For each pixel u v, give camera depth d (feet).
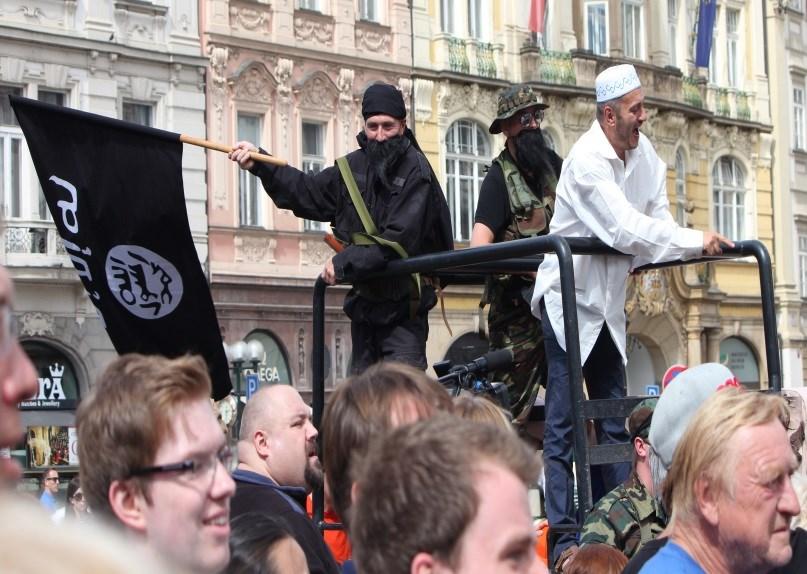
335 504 12.66
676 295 132.57
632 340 131.54
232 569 12.96
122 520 11.63
